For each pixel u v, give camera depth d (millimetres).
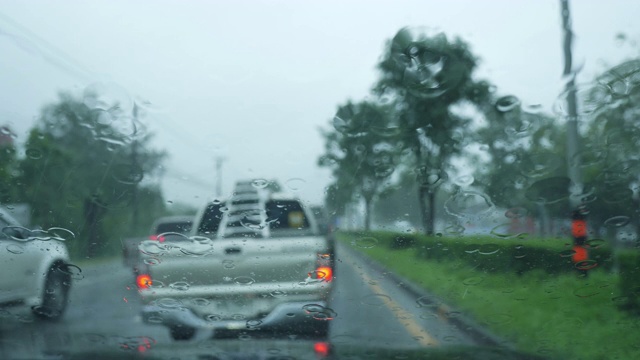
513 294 6121
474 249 6738
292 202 6070
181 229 7285
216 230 6062
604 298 6027
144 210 7617
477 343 4723
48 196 7484
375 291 6105
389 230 6949
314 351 4055
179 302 5297
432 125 7656
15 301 5789
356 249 6582
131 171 7980
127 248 6141
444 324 5270
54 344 4305
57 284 6355
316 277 5363
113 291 6371
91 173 7875
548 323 5348
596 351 4832
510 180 7383
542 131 7484
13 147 7777
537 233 7121
